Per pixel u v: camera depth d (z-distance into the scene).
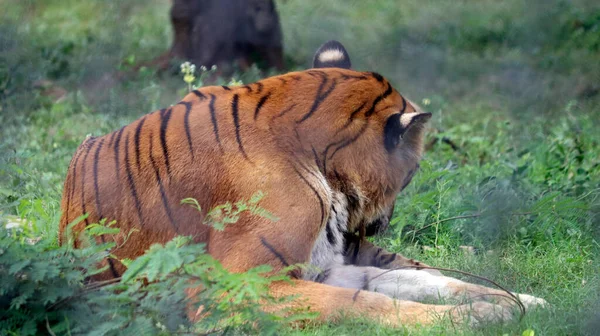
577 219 11.54
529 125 17.81
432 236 11.66
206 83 20.94
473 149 16.22
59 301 7.55
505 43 25.86
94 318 7.47
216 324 7.71
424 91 21.42
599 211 11.62
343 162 9.14
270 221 8.48
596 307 8.55
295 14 28.69
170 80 20.50
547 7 27.12
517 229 11.31
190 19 22.02
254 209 8.33
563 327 8.05
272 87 9.27
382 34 26.36
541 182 13.25
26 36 23.91
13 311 7.45
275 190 8.59
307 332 8.09
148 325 7.22
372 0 30.69
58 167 13.69
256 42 22.30
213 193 8.73
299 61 24.53
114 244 8.05
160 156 8.92
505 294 8.97
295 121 9.02
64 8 30.02
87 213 8.54
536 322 8.12
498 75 22.42
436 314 8.23
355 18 29.05
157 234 8.82
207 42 21.86
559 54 24.31
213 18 21.78
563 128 16.81
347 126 9.17
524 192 12.45
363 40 25.94
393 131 9.32
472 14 28.28
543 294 9.38
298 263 8.38
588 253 10.59
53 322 7.53
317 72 9.54
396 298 9.30
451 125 18.55
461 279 10.22
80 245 8.72
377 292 9.12
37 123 17.09
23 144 15.27
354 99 9.32
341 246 9.48
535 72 22.45
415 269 10.02
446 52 24.52
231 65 21.84
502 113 19.38
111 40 24.41
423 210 11.75
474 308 8.45
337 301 8.32
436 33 26.64
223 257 8.45
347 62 10.62
